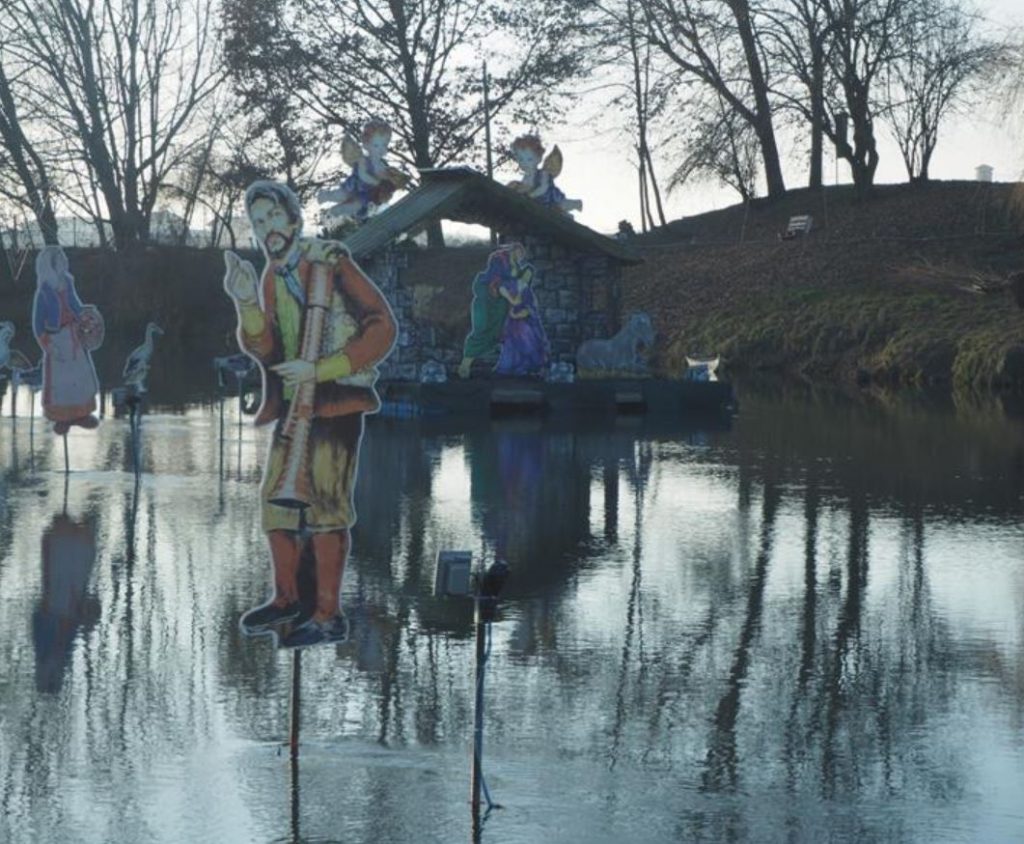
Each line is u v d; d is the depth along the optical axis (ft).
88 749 37.09
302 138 196.65
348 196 127.75
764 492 78.74
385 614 50.75
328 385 36.50
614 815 33.32
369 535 65.05
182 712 39.96
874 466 89.66
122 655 45.16
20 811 33.19
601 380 128.67
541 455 95.04
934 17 193.88
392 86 196.13
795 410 129.29
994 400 137.28
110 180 216.54
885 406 132.16
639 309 197.26
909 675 43.96
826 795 34.60
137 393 80.28
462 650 46.29
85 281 225.56
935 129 208.33
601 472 86.69
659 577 57.11
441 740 38.11
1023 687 42.86
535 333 128.67
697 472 86.74
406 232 124.47
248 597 52.54
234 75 198.49
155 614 50.03
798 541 64.54
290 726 38.29
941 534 66.23
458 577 33.78
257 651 45.78
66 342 81.15
